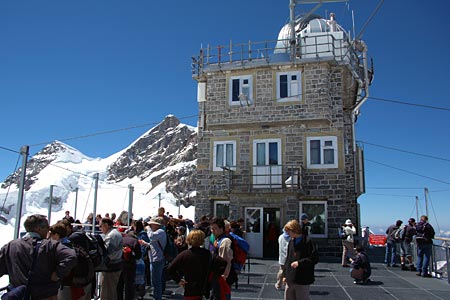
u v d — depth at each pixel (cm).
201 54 2473
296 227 759
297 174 2105
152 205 12812
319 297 1120
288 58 2441
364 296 1133
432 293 1172
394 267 1706
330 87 2242
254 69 2342
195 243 676
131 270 921
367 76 2502
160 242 955
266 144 2258
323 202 2131
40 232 587
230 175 2227
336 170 2134
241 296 1108
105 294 823
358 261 1323
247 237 2033
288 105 2256
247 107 2314
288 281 751
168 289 1183
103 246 779
